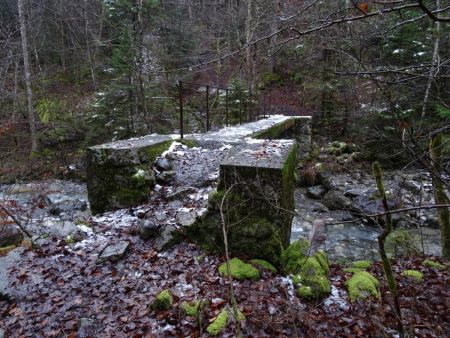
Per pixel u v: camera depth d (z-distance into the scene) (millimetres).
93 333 2891
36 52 20234
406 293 4008
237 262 3729
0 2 22734
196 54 19375
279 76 20422
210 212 4000
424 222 7848
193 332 2867
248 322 2957
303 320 3025
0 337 2869
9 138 16078
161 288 3420
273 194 3742
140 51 13125
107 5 13117
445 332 3301
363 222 8188
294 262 3740
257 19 13125
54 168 14258
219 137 7301
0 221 5930
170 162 5816
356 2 1783
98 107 13883
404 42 6652
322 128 15578
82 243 4227
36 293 3383
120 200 5211
